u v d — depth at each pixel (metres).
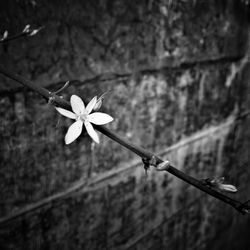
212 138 0.42
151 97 0.32
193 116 0.38
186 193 0.41
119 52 0.28
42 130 0.25
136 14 0.28
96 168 0.30
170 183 0.38
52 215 0.27
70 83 0.25
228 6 0.36
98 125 0.13
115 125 0.30
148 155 0.13
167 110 0.34
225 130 0.44
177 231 0.43
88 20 0.24
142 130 0.32
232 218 0.54
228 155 0.46
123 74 0.28
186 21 0.32
